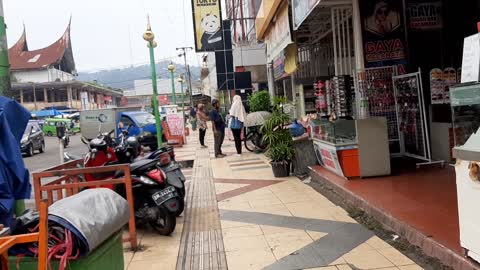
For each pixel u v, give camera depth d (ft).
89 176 19.61
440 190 18.85
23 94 172.35
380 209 16.85
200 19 58.59
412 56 26.48
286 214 19.61
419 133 24.94
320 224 17.66
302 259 14.16
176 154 50.21
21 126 13.32
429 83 26.48
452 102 11.60
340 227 17.04
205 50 58.95
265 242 16.16
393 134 26.68
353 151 22.72
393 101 26.43
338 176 23.88
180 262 15.11
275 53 35.06
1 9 15.24
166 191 18.29
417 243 13.93
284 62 41.65
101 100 226.38
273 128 29.30
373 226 16.62
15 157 11.89
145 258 15.78
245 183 27.96
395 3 26.16
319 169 26.94
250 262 14.34
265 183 27.32
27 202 26.18
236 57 65.77
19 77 179.22
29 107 168.55
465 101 11.03
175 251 16.35
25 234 8.83
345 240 15.56
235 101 42.55
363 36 26.17
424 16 26.35
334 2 26.53
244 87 68.80
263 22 38.04
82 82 179.63
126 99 256.52
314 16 31.19
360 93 26.35
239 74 68.85
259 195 24.06
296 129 31.17
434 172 22.40
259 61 65.82
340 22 30.73
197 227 19.24
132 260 15.62
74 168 17.83
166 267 14.73
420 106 24.35
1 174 11.39
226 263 14.47
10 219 11.37
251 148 47.24
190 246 16.72
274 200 22.50
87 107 193.77
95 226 9.71
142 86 200.44
